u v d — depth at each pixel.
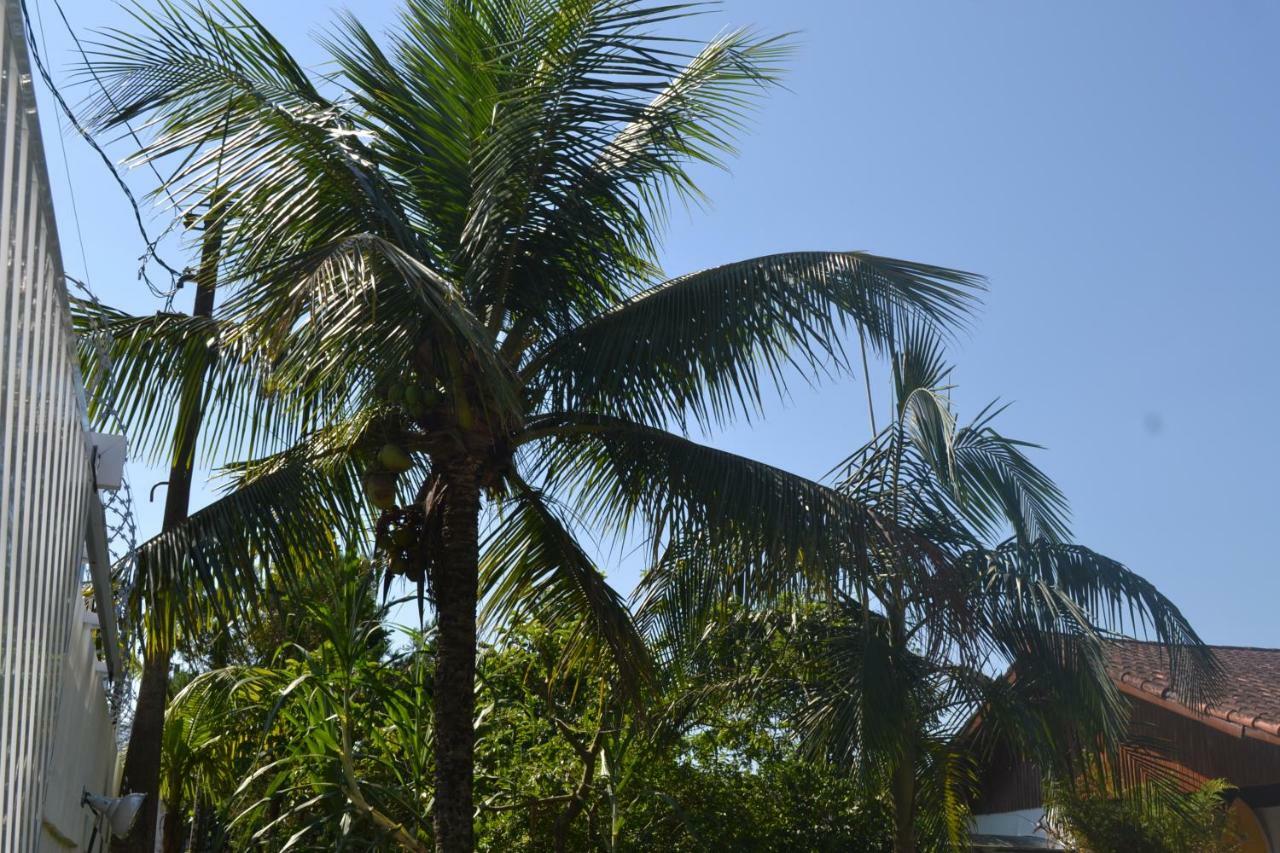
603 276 8.36
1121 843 11.60
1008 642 9.36
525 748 12.34
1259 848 13.47
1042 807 14.29
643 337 8.01
